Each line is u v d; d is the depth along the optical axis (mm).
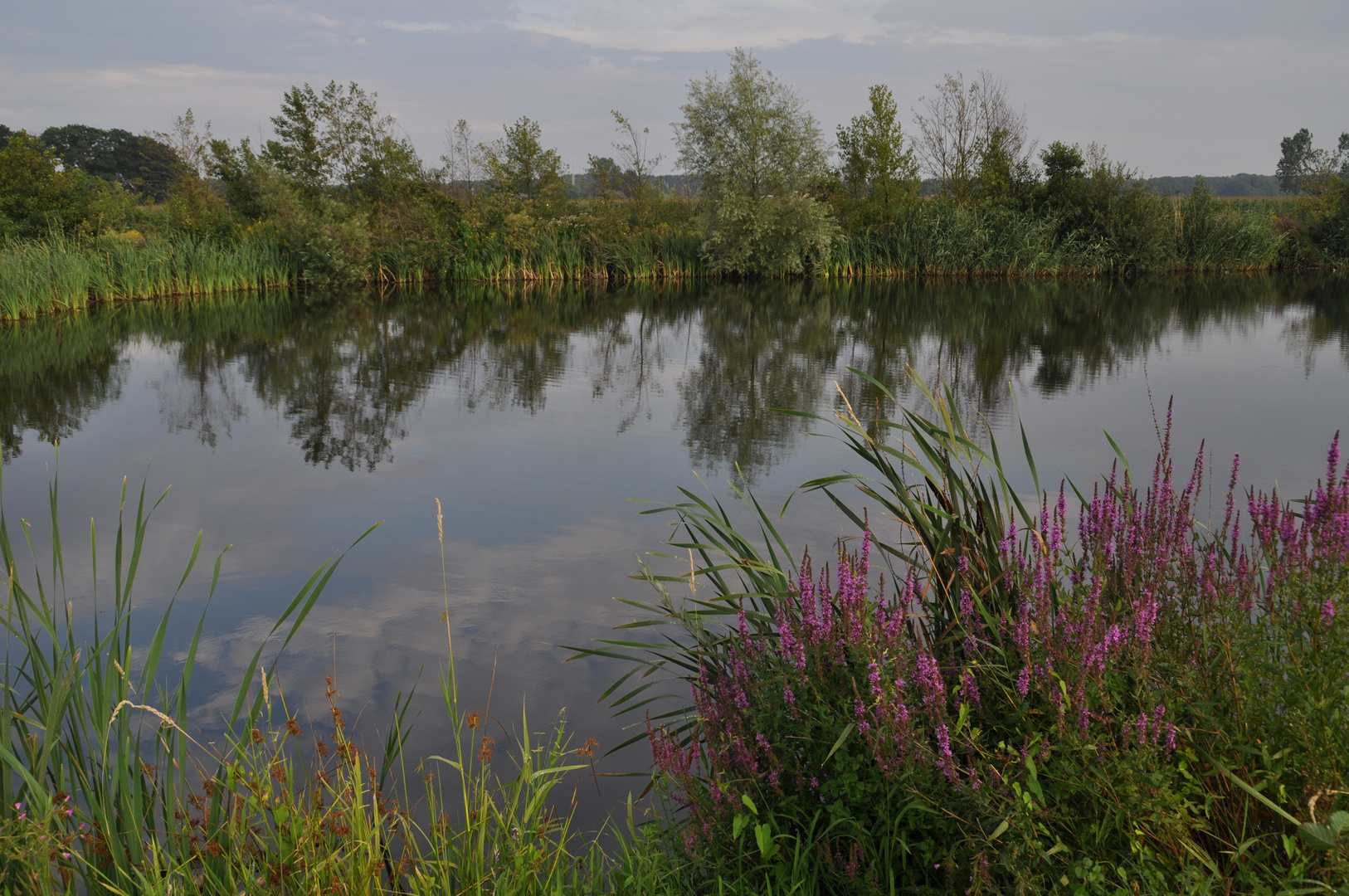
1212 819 2217
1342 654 2104
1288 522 2699
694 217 38188
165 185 49625
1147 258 34594
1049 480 7477
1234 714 2283
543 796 2789
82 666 4168
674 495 7531
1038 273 35031
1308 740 1958
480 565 5977
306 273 29078
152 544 6508
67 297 22047
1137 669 2244
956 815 2162
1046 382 12781
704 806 2609
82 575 5910
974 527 3461
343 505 7414
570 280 34906
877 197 37500
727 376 13938
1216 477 7539
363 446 9555
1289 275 35625
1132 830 2043
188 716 4020
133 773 2385
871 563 5184
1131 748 2166
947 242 34719
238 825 2414
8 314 20438
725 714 2805
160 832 2559
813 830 2531
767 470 8297
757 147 33219
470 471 8484
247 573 5891
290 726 2582
